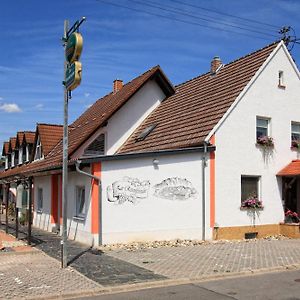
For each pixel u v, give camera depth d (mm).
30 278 9836
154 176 15586
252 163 17672
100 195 14602
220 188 16750
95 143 20656
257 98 18000
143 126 21844
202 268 11078
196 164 16406
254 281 9867
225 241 16250
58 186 19500
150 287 9344
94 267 11125
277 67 18797
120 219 14906
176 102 21781
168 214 15750
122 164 15023
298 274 10695
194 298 8344
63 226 11070
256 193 18016
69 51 10695
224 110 17125
